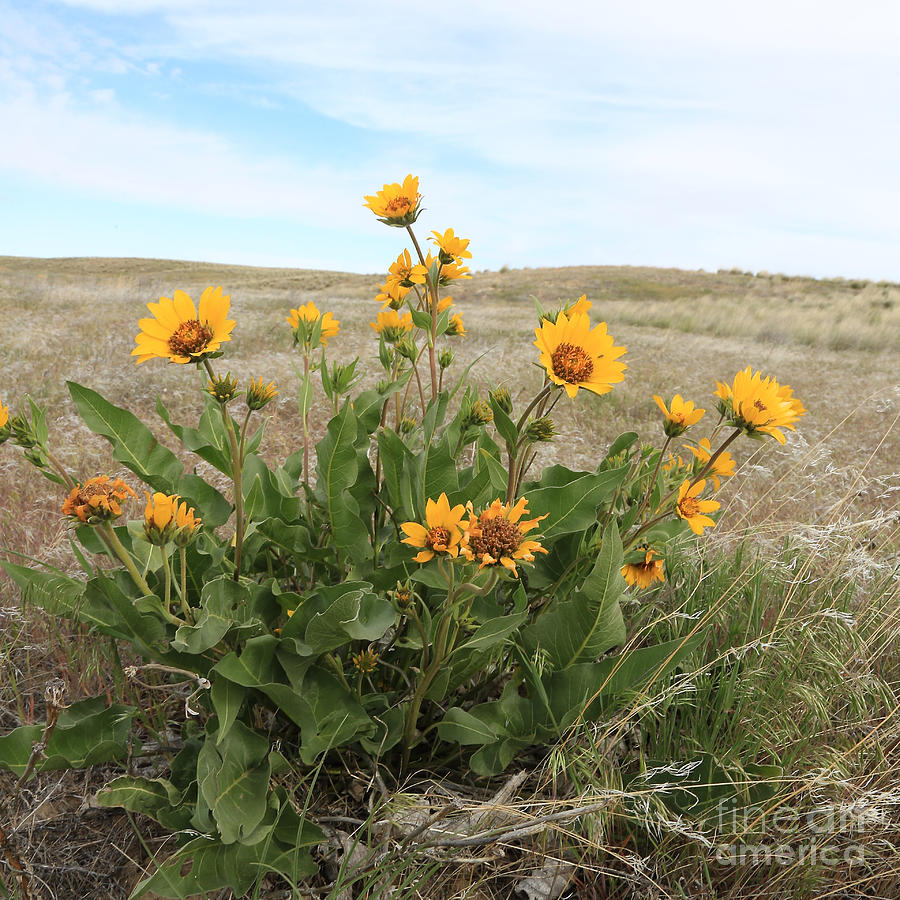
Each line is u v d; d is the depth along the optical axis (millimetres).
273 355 9008
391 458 2189
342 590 1878
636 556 2393
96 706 2023
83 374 7215
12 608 2719
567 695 2109
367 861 1766
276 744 1941
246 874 1687
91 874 1840
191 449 2174
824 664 2617
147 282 21297
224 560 2209
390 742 1973
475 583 1678
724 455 2262
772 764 2221
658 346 13953
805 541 3232
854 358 14883
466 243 2383
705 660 2682
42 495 4078
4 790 2076
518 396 6629
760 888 1912
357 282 40812
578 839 1863
